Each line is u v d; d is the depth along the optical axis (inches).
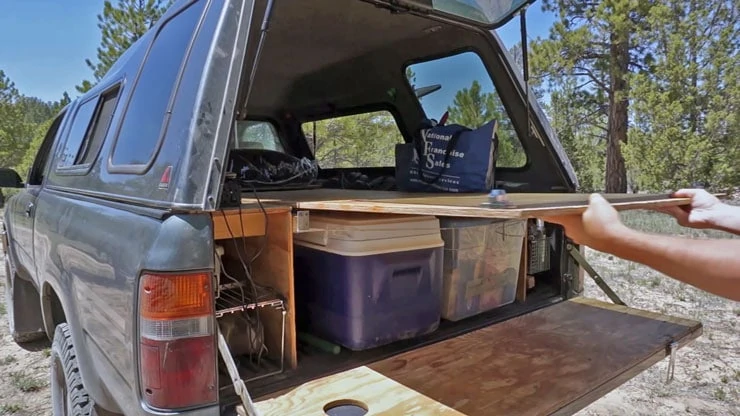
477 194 99.0
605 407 117.9
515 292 95.9
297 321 78.7
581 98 563.5
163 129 63.2
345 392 61.4
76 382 80.4
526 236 99.0
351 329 70.1
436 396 61.6
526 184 114.8
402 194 98.9
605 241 34.4
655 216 350.9
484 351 76.4
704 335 160.2
